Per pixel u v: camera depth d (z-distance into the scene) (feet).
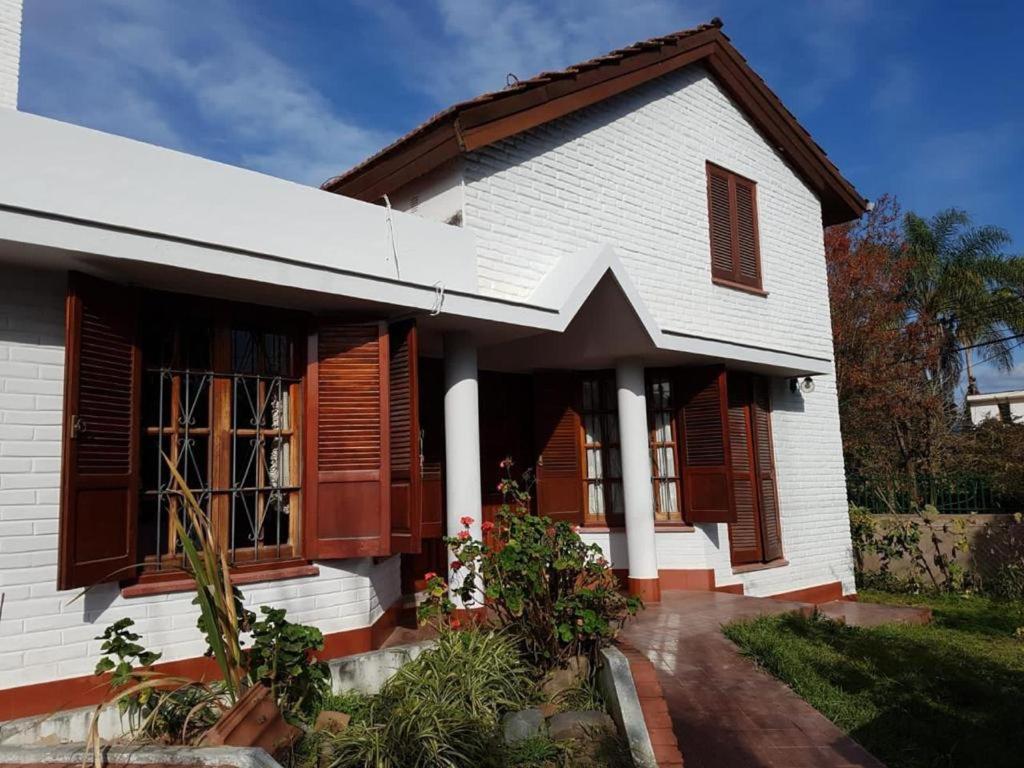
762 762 13.73
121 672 13.03
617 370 27.63
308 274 16.47
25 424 14.40
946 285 61.87
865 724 15.78
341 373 18.83
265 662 14.23
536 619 17.06
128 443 15.37
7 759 11.19
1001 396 71.51
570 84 24.73
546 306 21.21
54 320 14.98
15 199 14.28
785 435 33.99
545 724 14.67
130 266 14.57
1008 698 18.21
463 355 21.58
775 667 18.47
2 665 13.65
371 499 18.42
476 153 22.94
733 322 31.68
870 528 38.83
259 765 10.62
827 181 37.50
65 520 13.82
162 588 15.57
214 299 17.30
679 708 16.12
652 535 26.89
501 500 28.50
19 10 27.20
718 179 32.27
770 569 31.37
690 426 29.07
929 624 28.09
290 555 18.16
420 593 25.18
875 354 59.77
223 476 17.30
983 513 39.32
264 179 17.94
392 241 20.26
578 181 26.09
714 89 32.86
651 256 28.45
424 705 14.35
